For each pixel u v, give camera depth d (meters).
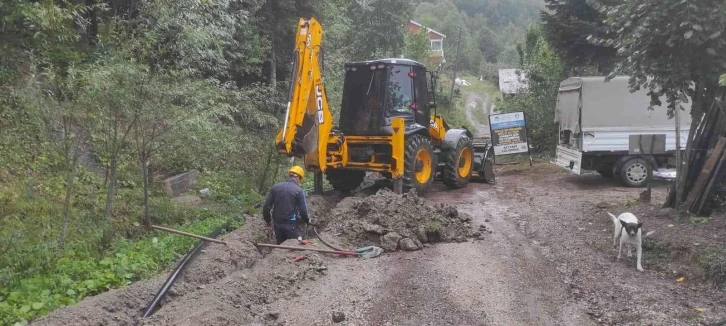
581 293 5.97
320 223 9.32
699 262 6.40
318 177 11.29
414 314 5.43
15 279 5.84
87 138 7.84
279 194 7.89
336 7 20.61
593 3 9.42
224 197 11.41
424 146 11.81
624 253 7.25
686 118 13.38
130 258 6.90
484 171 14.39
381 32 31.02
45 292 5.59
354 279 6.45
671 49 7.98
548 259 7.23
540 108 22.22
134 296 5.61
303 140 9.98
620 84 13.45
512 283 6.27
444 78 65.06
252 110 11.59
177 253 7.49
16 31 9.20
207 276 6.44
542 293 5.98
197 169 12.34
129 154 8.91
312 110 10.22
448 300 5.77
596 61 20.86
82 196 8.52
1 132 8.93
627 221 6.86
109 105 7.22
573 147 14.77
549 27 20.66
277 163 12.12
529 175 16.45
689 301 5.66
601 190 12.88
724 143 7.86
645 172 13.45
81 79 6.83
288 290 6.04
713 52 7.47
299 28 9.87
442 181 14.44
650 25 7.71
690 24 7.32
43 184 8.45
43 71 7.62
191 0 9.39
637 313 5.36
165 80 8.27
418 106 12.15
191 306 5.32
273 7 17.00
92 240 7.04
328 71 18.77
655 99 8.43
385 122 11.38
